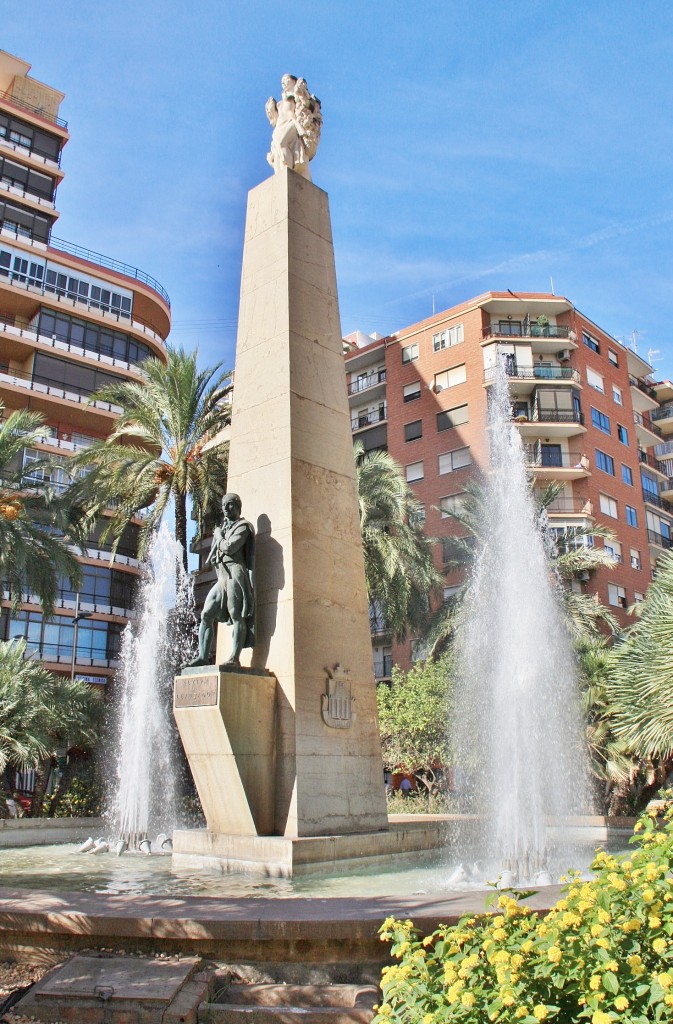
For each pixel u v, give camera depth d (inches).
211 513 1167.6
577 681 781.3
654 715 535.8
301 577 426.3
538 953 148.5
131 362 1797.5
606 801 796.6
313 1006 202.7
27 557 992.9
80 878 358.6
